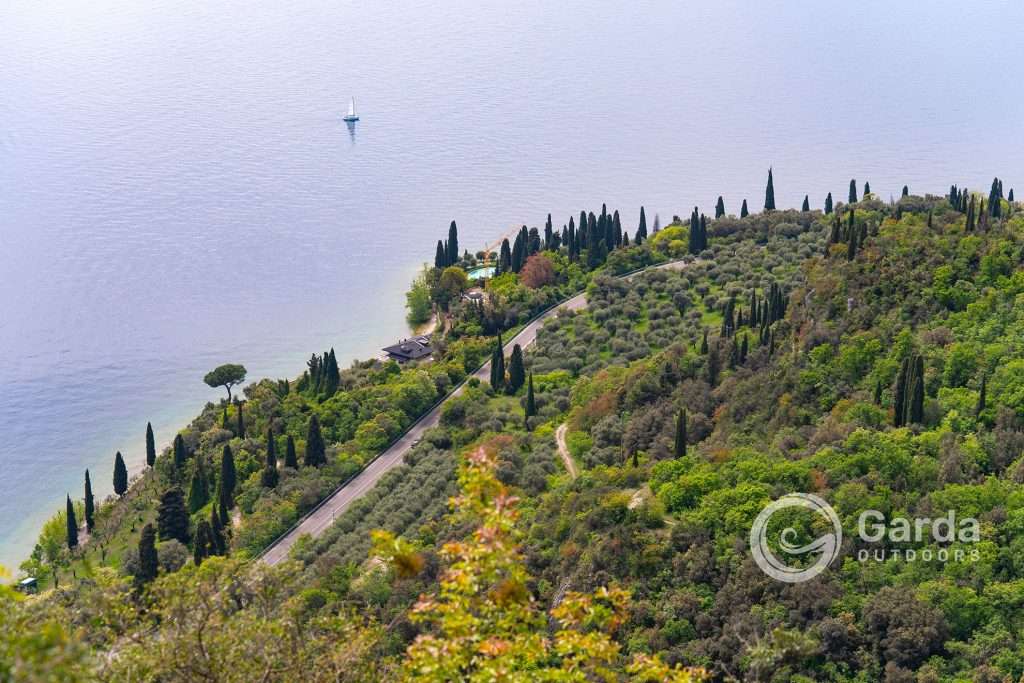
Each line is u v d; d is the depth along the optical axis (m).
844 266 170.12
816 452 124.88
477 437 187.25
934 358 140.38
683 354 190.00
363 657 54.97
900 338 146.12
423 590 113.38
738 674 93.19
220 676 46.94
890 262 166.50
